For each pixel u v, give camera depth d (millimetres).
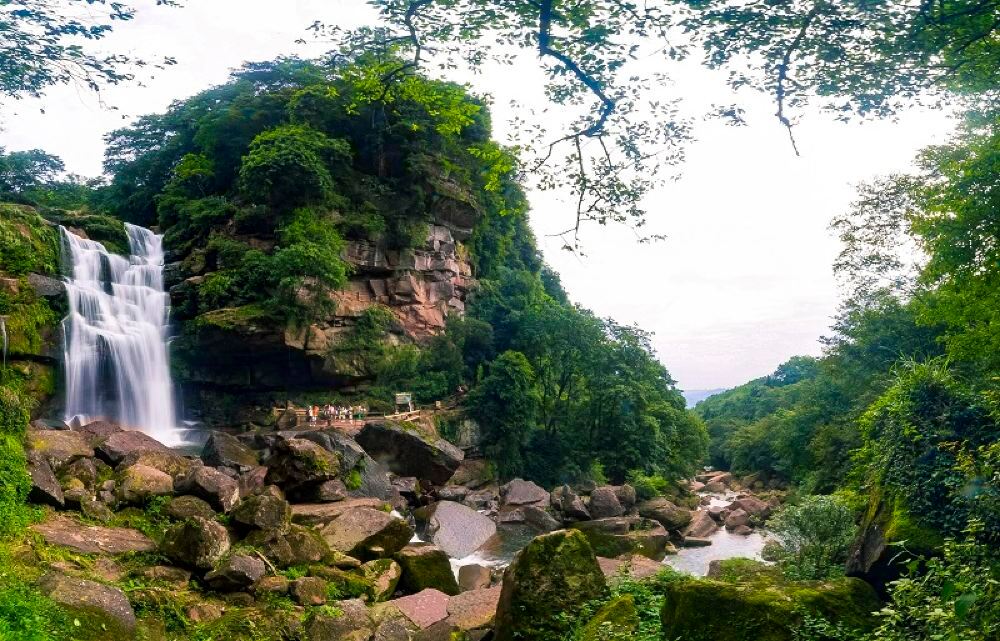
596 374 49562
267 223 44750
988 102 10414
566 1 7688
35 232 35312
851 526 13422
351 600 13367
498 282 58844
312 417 37406
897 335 34656
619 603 8555
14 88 10062
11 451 14461
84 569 12320
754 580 7996
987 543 6906
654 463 47531
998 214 15859
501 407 44531
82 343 35125
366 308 45875
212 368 42344
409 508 28906
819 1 7191
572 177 9414
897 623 6727
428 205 50406
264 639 11398
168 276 44406
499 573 20125
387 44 9508
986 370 18875
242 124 51375
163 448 20641
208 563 13414
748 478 58375
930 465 10883
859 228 31281
